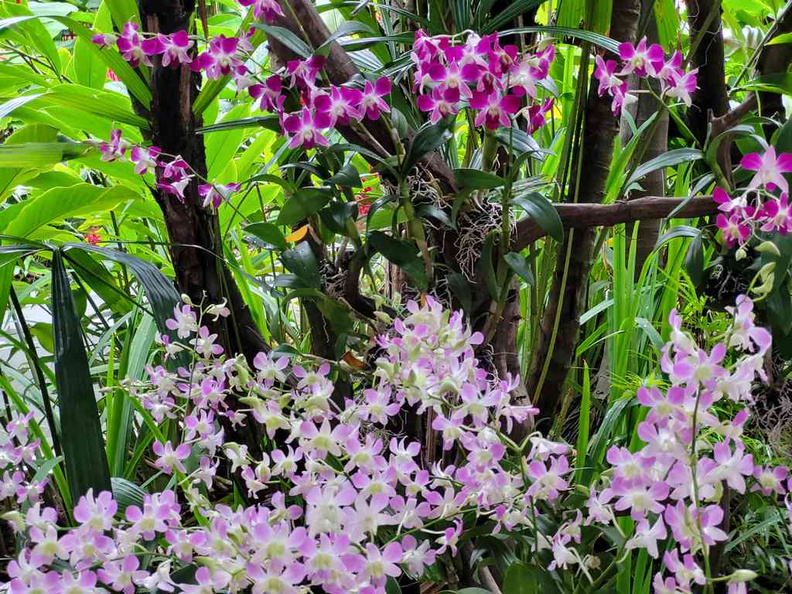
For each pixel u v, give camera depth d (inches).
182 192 74.9
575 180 82.0
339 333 78.8
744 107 78.1
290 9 73.0
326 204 76.9
